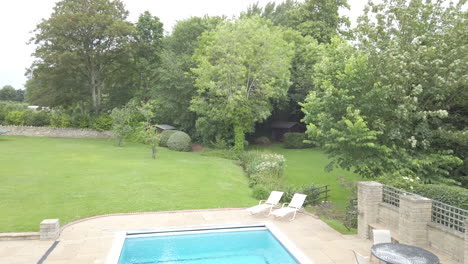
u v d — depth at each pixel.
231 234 11.84
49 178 19.16
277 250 10.47
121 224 12.27
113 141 40.66
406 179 11.78
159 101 43.34
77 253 9.62
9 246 10.08
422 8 17.22
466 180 16.75
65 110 51.78
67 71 41.28
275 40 34.00
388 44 16.72
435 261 6.93
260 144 47.66
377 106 15.70
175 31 47.41
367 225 11.25
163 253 10.14
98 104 46.94
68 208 13.91
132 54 44.53
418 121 16.55
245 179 23.28
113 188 17.47
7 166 22.25
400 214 10.05
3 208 13.54
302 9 47.75
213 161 29.92
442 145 16.98
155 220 12.83
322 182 23.16
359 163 15.34
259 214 13.96
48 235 10.67
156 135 29.11
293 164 31.00
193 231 11.95
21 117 42.38
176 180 20.19
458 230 8.77
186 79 41.91
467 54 15.15
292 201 14.24
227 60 32.88
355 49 18.25
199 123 39.41
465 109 17.70
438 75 15.38
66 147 33.34
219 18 47.66
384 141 16.19
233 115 33.47
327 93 15.93
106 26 41.34
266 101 37.16
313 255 9.73
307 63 42.66
